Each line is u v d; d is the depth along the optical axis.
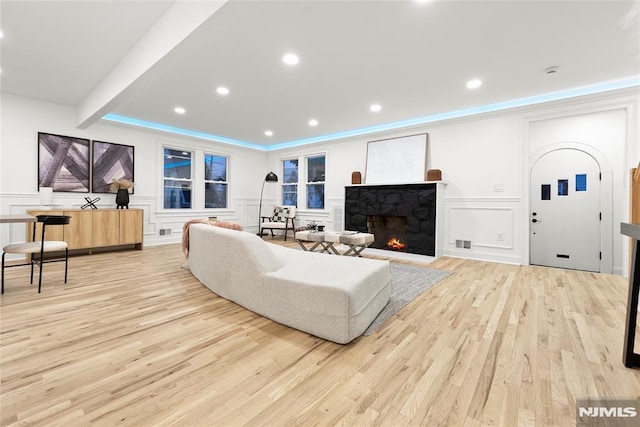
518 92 3.58
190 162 5.98
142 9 2.15
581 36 2.37
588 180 3.63
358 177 5.22
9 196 3.80
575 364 1.47
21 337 1.72
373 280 2.04
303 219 6.57
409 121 4.84
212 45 2.54
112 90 3.09
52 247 2.69
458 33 2.34
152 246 5.16
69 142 4.29
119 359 1.50
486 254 4.22
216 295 2.54
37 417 1.08
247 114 4.54
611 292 2.70
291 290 1.88
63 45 2.64
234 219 6.69
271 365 1.46
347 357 1.54
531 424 1.06
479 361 1.50
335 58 2.76
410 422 1.08
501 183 4.10
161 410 1.13
